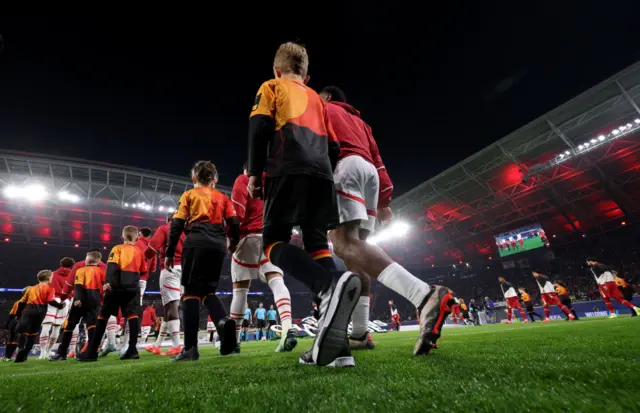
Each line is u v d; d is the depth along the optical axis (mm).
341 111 2697
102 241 35375
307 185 1682
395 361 1626
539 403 715
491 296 36375
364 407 788
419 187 32906
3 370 3078
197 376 1567
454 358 1608
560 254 34250
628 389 787
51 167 29516
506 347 2055
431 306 1821
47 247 34188
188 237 3039
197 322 2934
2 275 32875
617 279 10102
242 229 4250
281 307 3877
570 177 27234
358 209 2240
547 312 12984
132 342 4176
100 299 5414
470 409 721
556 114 23562
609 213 29188
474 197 31969
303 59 2326
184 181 33719
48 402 1087
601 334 2654
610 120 23203
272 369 1645
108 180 31594
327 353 1372
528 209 31797
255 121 1818
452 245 38938
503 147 26609
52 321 7754
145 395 1120
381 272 1994
